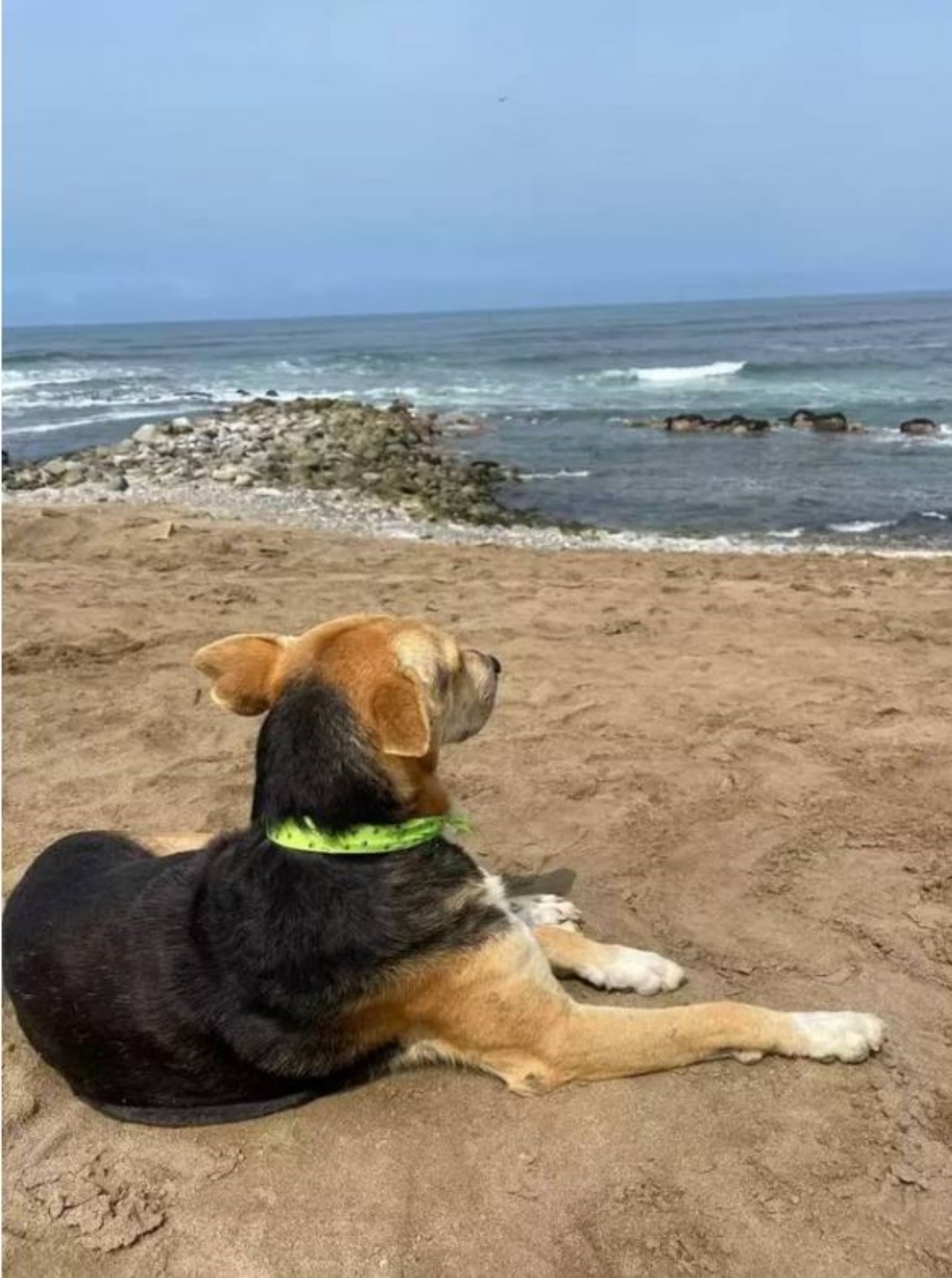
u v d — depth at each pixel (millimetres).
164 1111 869
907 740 1525
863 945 1067
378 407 7680
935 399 7570
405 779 883
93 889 947
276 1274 750
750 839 1267
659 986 1005
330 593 2391
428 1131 865
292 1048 845
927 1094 879
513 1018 871
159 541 2955
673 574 2674
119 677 1839
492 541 3512
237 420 6531
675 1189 800
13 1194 817
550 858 1246
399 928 848
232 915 861
